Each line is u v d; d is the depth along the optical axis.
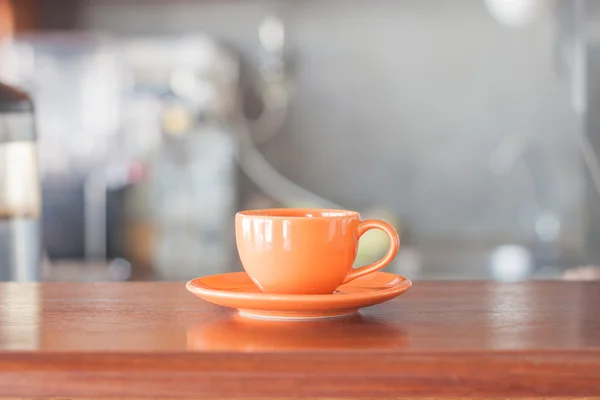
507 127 3.36
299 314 0.62
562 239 3.19
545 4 2.66
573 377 0.51
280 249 0.61
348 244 0.62
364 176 3.37
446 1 3.31
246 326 0.60
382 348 0.52
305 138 3.35
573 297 0.74
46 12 3.24
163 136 2.80
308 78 3.35
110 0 3.25
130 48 2.82
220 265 2.80
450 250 3.11
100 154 2.80
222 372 0.50
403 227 3.37
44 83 2.79
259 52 3.31
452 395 0.51
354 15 3.32
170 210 2.80
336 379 0.50
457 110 3.36
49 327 0.60
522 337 0.56
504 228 3.37
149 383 0.50
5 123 0.98
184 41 2.86
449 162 3.37
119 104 2.81
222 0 3.25
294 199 3.35
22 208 1.00
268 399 0.53
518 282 0.84
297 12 3.32
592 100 1.93
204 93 2.84
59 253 2.81
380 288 0.69
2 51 2.78
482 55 3.34
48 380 0.51
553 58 3.25
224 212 2.81
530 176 3.36
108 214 2.81
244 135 3.30
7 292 0.78
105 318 0.64
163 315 0.65
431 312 0.66
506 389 0.51
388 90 3.35
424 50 3.34
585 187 1.92
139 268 2.81
